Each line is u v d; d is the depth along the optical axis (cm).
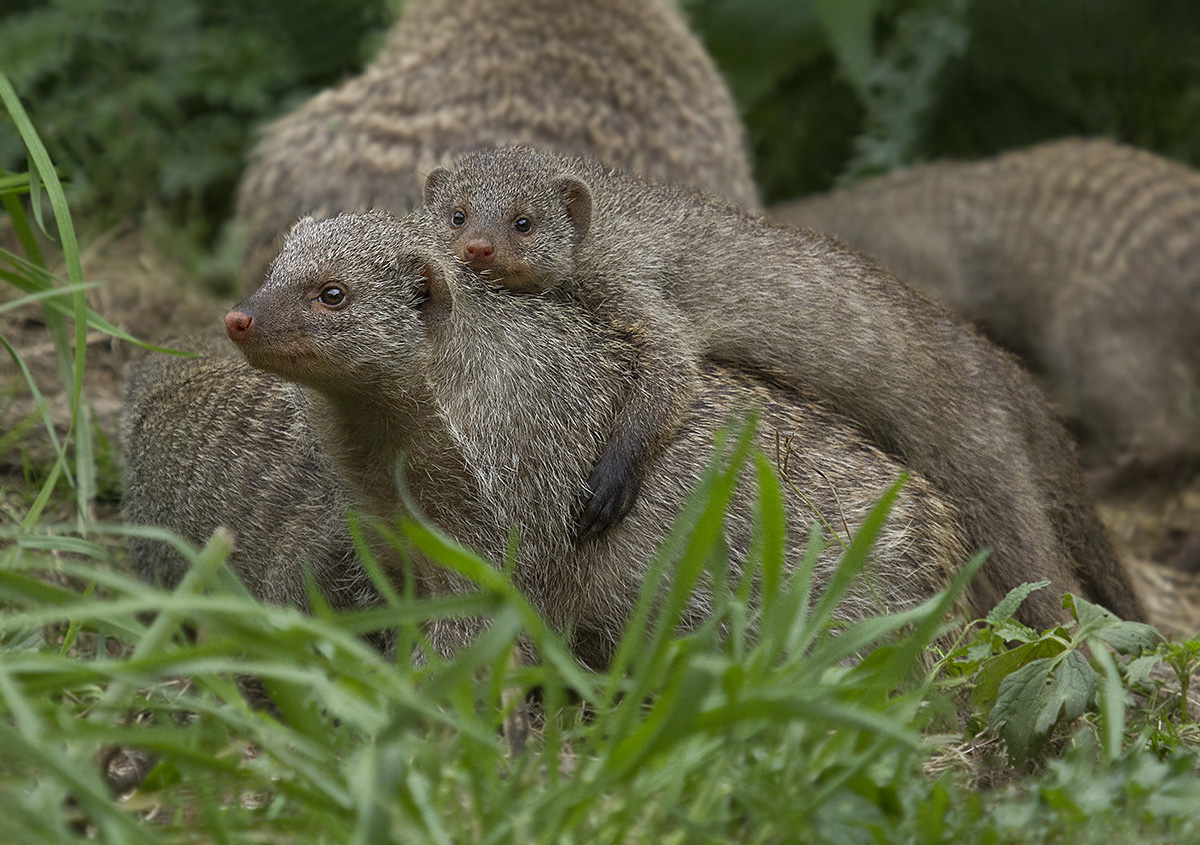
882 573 736
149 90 1391
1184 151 1585
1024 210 1469
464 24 1146
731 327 848
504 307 728
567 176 806
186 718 638
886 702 523
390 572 750
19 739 390
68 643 593
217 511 801
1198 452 1369
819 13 1452
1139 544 1219
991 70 1542
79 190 1230
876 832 475
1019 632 670
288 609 487
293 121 1191
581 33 1145
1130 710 671
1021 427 904
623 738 472
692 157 1150
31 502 874
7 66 1309
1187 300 1383
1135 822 502
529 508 712
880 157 1548
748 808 473
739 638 505
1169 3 1519
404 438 698
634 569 735
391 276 681
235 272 1250
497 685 478
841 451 764
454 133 1094
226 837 430
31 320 1026
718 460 508
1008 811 504
